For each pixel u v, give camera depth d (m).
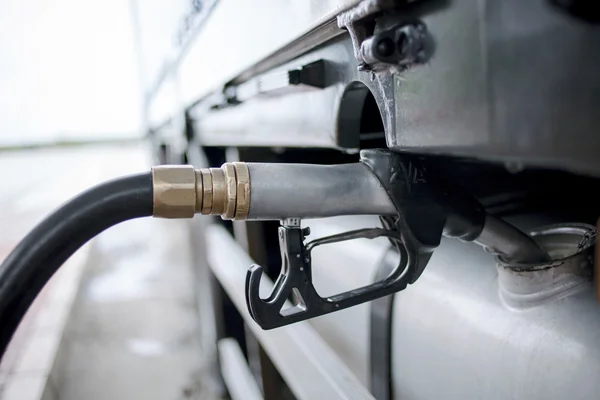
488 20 0.37
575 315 0.61
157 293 3.90
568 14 0.32
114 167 13.77
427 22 0.44
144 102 5.97
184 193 0.55
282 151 1.54
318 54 0.76
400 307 0.87
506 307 0.69
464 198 0.61
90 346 3.01
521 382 0.62
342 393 0.81
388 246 0.97
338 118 0.71
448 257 0.86
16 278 0.53
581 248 0.65
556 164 0.36
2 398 2.07
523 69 0.35
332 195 0.58
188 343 2.98
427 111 0.45
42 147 28.27
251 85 1.04
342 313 1.09
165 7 2.54
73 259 4.34
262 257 1.66
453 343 0.75
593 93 0.32
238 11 1.10
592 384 0.55
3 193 10.22
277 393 1.53
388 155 0.58
